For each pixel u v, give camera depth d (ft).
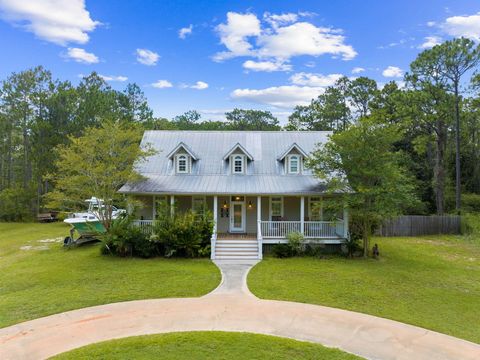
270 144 82.64
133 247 63.57
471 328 32.76
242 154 75.20
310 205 75.77
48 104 122.83
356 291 43.52
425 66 109.50
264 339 29.48
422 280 48.80
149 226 67.05
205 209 69.77
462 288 45.68
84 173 67.72
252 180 72.74
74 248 72.95
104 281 47.42
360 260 61.26
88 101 123.65
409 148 136.56
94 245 75.66
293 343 28.73
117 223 64.75
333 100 156.56
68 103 124.88
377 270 53.88
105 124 69.36
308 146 81.15
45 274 50.88
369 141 60.34
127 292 42.78
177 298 40.70
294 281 47.73
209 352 26.94
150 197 75.41
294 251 64.44
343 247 67.26
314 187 69.10
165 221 64.34
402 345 28.99
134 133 70.13
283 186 69.97
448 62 105.40
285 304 38.75
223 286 45.47
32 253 68.80
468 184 133.69
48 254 67.10
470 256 67.26
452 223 96.12
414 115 113.19
